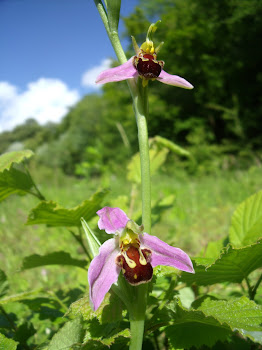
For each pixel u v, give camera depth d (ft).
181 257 0.22
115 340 0.25
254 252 0.26
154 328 0.27
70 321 0.24
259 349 0.33
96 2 0.29
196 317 0.24
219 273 0.29
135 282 0.22
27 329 0.33
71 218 0.35
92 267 0.21
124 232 0.22
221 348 0.33
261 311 0.23
